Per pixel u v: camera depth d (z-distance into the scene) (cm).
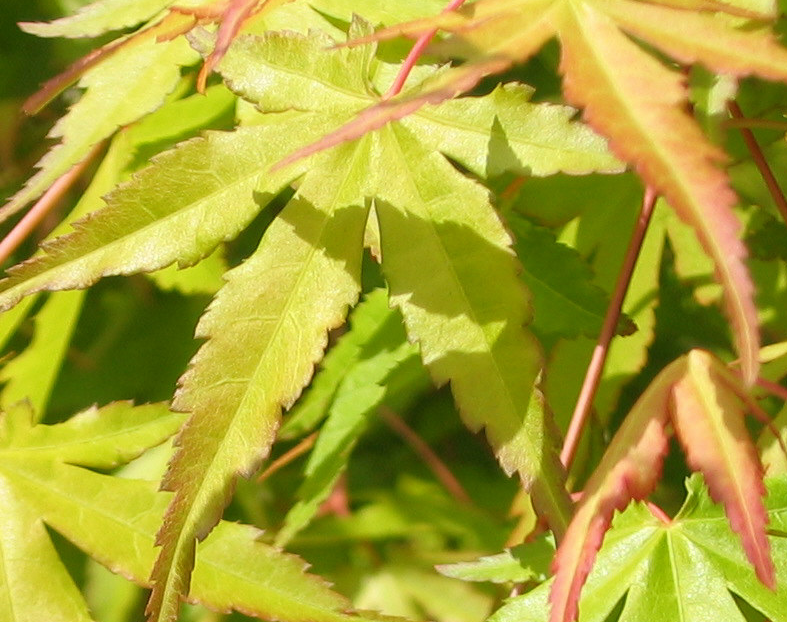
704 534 31
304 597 31
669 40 29
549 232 33
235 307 30
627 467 30
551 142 30
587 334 33
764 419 30
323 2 33
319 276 30
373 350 34
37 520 32
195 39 31
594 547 29
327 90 31
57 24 33
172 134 34
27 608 32
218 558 31
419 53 30
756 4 30
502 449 30
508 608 30
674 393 30
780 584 30
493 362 30
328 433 34
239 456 30
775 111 34
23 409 32
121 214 30
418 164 31
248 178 31
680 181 28
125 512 32
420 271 30
